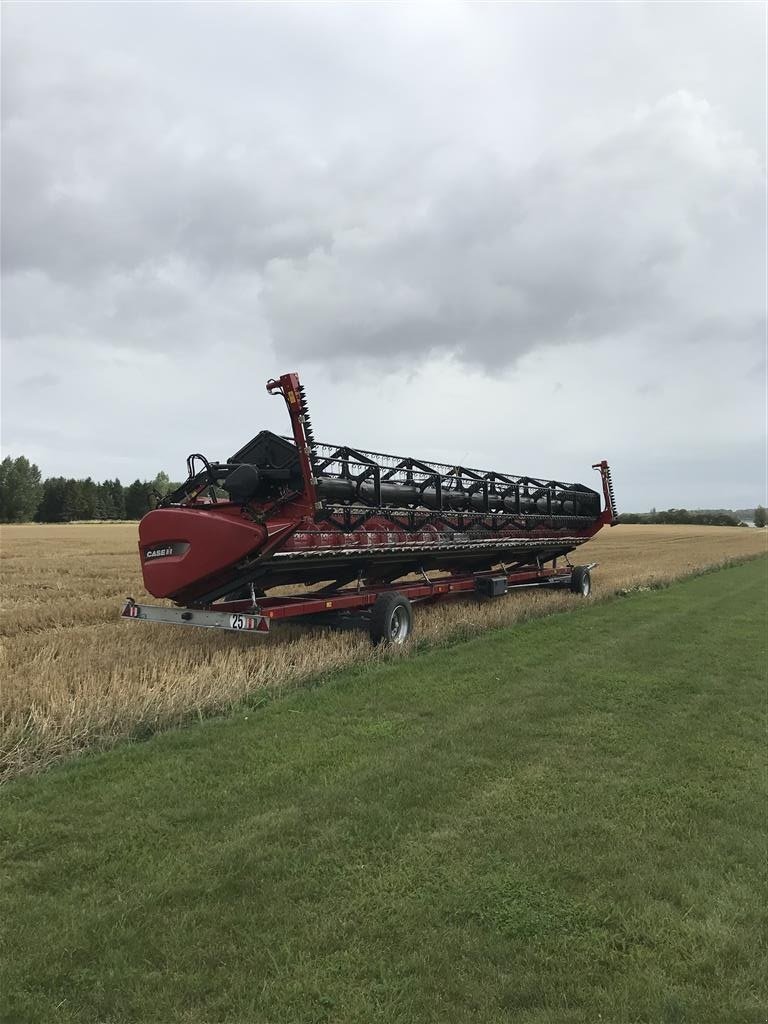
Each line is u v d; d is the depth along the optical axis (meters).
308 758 5.47
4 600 17.27
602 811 4.55
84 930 3.17
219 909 3.36
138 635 11.12
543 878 3.69
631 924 3.28
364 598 10.87
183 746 5.79
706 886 3.62
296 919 3.28
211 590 9.34
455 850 3.98
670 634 11.77
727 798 4.81
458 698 7.40
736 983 2.87
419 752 5.59
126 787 4.88
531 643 10.75
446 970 2.92
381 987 2.81
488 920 3.29
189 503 9.65
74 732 5.98
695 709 7.07
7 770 5.26
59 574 24.58
